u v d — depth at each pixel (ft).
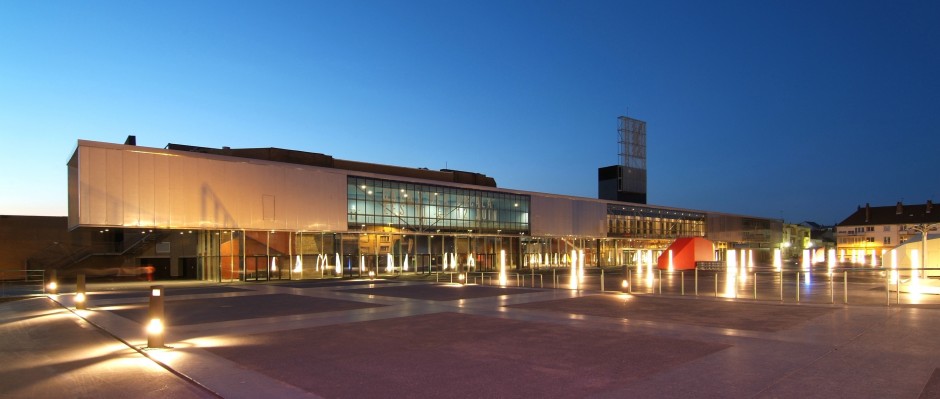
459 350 33.65
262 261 128.26
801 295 74.33
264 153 160.86
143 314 55.36
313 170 138.41
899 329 39.40
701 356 30.73
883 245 365.61
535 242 199.41
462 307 57.93
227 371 28.43
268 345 36.04
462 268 173.17
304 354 32.86
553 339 37.09
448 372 27.86
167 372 28.86
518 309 55.47
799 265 231.09
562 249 209.46
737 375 26.20
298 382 26.11
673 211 263.08
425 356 31.94
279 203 131.13
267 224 128.47
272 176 130.41
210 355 32.76
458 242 173.17
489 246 183.01
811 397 22.45
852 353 30.99
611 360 30.09
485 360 30.63
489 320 47.09
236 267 123.95
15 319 54.75
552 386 24.85
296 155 166.30
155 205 111.86
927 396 22.49
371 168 187.62
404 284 105.09
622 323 44.27
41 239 156.15
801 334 37.70
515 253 191.72
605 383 25.17
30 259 154.10
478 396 23.50
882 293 77.20
